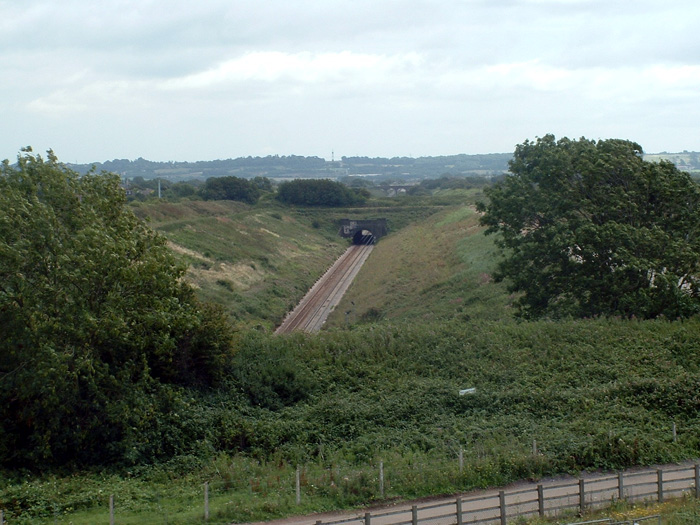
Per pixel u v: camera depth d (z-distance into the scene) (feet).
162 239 97.45
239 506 68.23
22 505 67.92
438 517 63.77
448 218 435.53
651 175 148.46
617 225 142.41
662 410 98.43
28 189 89.51
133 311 86.94
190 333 103.24
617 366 114.01
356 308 257.96
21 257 80.89
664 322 129.18
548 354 122.21
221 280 265.34
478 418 99.35
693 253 137.49
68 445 84.48
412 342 131.44
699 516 65.05
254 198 552.82
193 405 98.43
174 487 76.69
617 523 61.57
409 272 305.32
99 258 83.97
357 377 119.14
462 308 204.44
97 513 67.67
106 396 85.71
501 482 77.05
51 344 79.66
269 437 93.20
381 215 542.16
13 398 82.64
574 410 99.45
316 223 518.78
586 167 152.87
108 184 97.86
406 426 98.63
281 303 266.16
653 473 78.69
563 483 77.46
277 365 117.08
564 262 151.94
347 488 73.36
